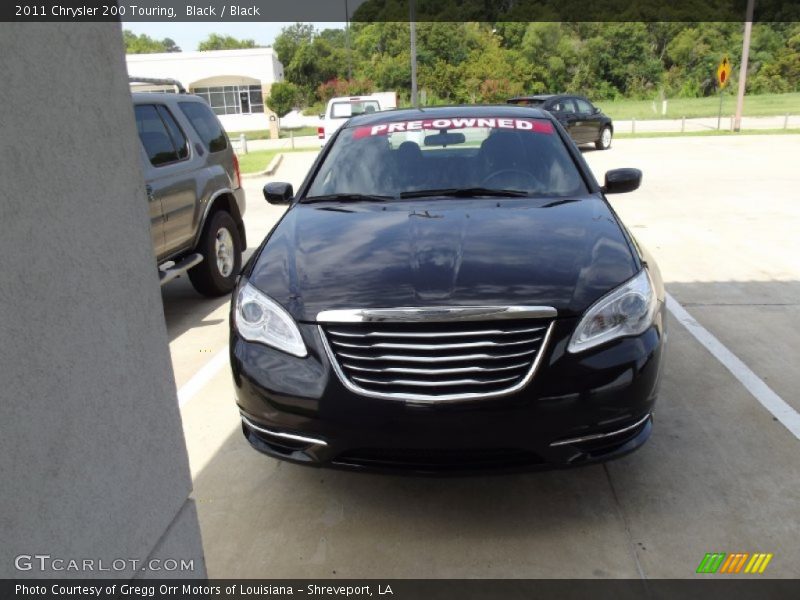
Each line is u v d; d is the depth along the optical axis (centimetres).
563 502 289
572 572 247
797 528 266
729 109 3528
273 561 260
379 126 441
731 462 313
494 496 295
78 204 148
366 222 341
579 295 265
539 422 250
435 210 352
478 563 254
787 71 4909
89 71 152
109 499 160
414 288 268
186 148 581
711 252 716
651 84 5103
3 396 128
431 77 4534
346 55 5762
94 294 154
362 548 266
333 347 262
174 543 189
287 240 331
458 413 248
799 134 2030
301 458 270
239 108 4128
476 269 279
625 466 313
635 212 948
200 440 356
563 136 422
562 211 344
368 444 255
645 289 281
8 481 129
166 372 184
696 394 384
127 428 166
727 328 490
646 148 1808
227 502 299
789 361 428
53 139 141
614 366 257
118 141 162
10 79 130
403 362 253
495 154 404
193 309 598
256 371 271
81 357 149
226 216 629
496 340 254
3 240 128
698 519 274
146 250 174
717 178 1234
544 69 5066
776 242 751
